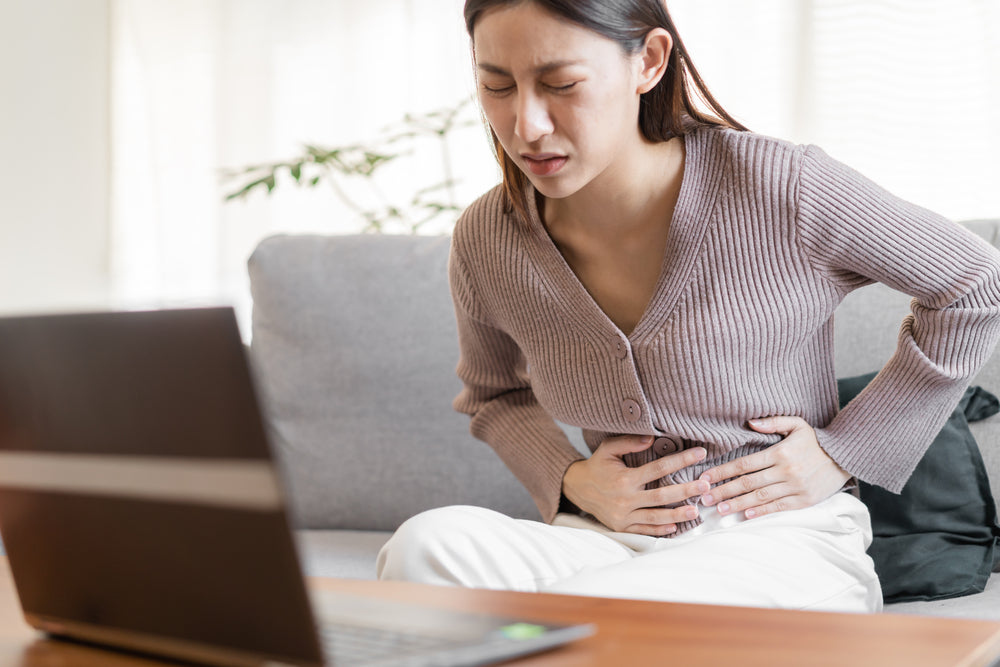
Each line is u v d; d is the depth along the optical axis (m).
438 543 1.11
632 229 1.29
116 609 0.69
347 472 1.91
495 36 1.11
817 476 1.28
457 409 1.62
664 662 0.62
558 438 1.46
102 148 3.34
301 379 1.95
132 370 0.64
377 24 2.95
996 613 1.28
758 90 2.46
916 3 2.29
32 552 0.74
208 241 3.20
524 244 1.34
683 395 1.28
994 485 1.52
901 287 1.25
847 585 1.19
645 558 1.10
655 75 1.20
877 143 2.34
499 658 0.63
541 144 1.14
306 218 3.05
